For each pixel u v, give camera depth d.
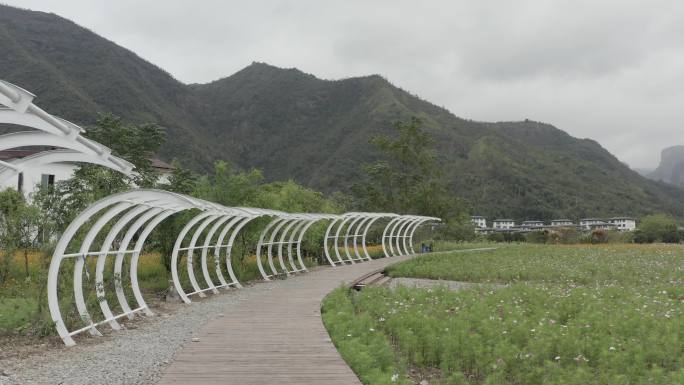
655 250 31.14
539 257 25.38
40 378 5.71
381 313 9.55
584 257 25.45
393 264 21.19
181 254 14.78
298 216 17.34
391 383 5.14
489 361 6.51
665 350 7.12
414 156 42.31
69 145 7.38
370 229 37.38
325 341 7.21
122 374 5.86
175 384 5.22
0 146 7.02
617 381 5.64
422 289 13.18
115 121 31.42
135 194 8.36
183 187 17.67
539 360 6.77
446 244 36.41
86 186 15.54
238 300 12.12
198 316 9.95
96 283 8.81
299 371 5.72
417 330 7.92
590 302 11.02
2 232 12.74
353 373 5.65
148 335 8.15
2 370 6.04
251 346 6.91
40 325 8.10
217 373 5.63
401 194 43.22
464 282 17.84
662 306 10.86
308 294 12.44
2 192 13.28
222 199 16.83
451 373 6.49
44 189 15.03
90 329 8.12
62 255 7.64
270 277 17.06
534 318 9.38
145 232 10.25
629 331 8.09
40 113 6.30
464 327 8.02
